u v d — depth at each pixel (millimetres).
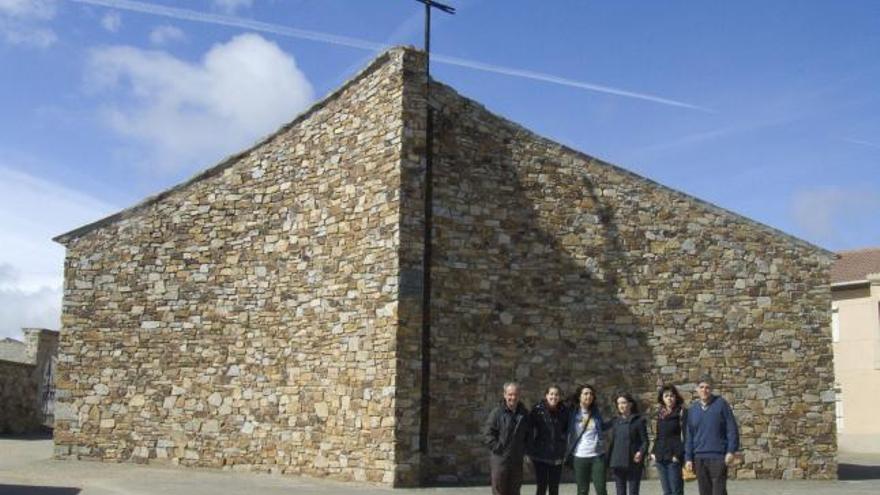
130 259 20438
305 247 18656
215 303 19625
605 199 19531
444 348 17438
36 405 30000
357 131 18125
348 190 18047
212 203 20047
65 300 20594
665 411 13648
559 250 18953
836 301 37469
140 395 19875
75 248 20750
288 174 19312
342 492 15102
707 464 12320
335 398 17453
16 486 15289
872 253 38938
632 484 13047
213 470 18703
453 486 16594
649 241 19703
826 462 20062
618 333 19141
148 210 20484
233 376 19172
